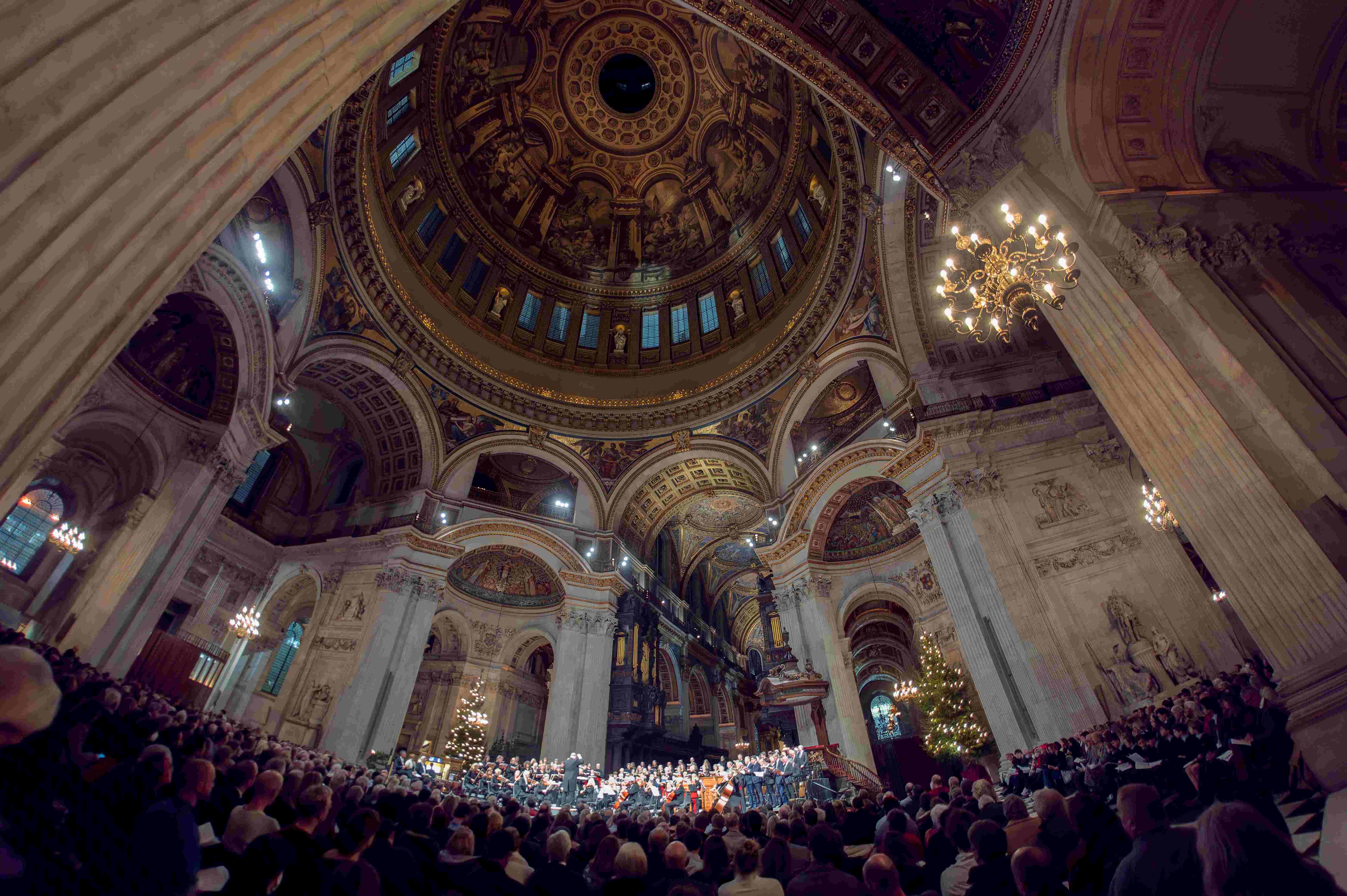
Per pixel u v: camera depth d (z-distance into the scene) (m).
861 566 24.62
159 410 17.20
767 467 26.50
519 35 28.25
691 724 32.94
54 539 14.26
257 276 17.70
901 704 30.41
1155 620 15.21
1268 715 7.54
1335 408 8.15
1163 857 2.69
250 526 25.00
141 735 7.84
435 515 24.98
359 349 23.20
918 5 12.23
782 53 13.58
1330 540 7.51
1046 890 3.27
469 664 27.28
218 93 4.28
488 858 4.46
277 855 3.38
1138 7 10.16
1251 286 9.34
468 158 28.61
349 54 5.25
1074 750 13.01
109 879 2.82
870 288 22.47
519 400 28.41
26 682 2.22
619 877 3.94
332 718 20.31
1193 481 8.77
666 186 33.16
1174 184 10.38
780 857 5.41
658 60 30.61
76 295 3.57
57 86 3.39
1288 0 9.84
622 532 28.94
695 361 30.66
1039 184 11.21
